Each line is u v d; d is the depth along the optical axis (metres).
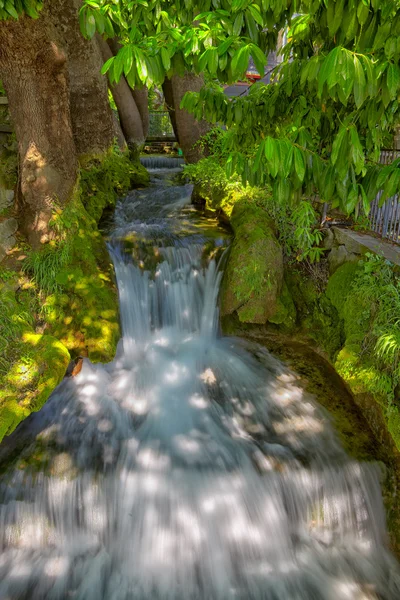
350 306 4.96
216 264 6.11
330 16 2.17
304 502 3.83
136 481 3.83
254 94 3.72
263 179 2.70
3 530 3.61
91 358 4.94
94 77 7.43
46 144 5.45
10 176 6.05
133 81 2.42
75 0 6.80
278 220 6.19
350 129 2.03
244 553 3.57
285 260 6.08
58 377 4.52
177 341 5.75
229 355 5.43
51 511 3.69
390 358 4.05
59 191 5.62
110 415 4.52
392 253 4.80
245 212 6.29
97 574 3.43
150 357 5.44
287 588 3.38
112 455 4.06
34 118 5.29
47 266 5.31
